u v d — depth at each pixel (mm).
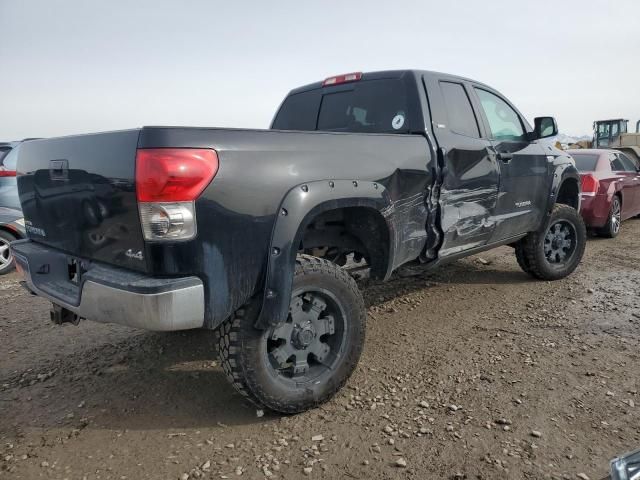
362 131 4027
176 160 2256
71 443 2623
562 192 5789
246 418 2828
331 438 2609
